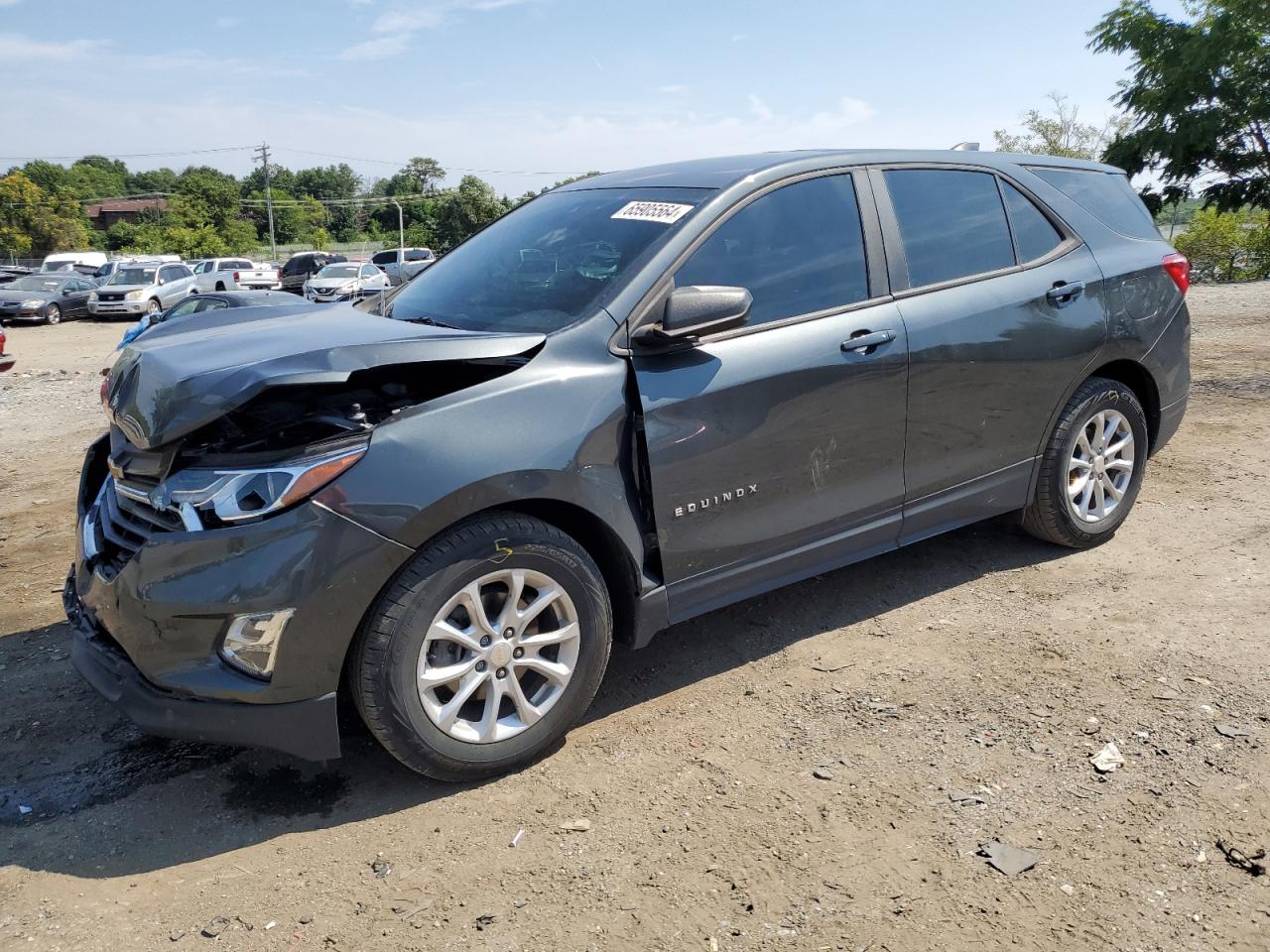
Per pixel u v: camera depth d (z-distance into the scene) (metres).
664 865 2.59
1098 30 26.92
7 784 3.10
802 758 3.06
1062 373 4.28
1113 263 4.54
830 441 3.58
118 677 2.88
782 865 2.56
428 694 2.84
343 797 2.97
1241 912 2.31
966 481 4.07
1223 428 6.84
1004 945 2.25
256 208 118.50
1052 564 4.50
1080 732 3.11
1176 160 26.19
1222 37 24.64
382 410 3.04
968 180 4.22
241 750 3.26
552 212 4.05
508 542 2.88
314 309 3.89
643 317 3.25
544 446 2.96
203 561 2.65
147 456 2.87
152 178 167.75
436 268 4.25
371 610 2.75
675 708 3.42
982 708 3.29
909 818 2.73
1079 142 39.19
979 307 3.97
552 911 2.43
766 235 3.56
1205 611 3.93
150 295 29.97
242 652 2.66
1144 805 2.73
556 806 2.87
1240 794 2.75
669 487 3.21
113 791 3.05
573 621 3.07
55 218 77.44
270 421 2.99
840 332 3.58
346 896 2.52
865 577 4.47
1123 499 4.69
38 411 10.95
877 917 2.36
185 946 2.36
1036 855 2.55
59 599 4.65
